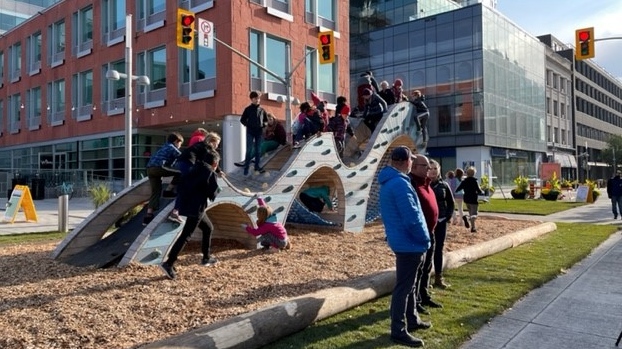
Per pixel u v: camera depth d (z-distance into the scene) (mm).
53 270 7168
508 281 7305
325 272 7332
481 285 7055
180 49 27094
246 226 9117
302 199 12445
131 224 8797
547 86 61594
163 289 6090
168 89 27703
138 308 5312
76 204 25719
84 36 34219
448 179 15352
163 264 6633
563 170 65188
